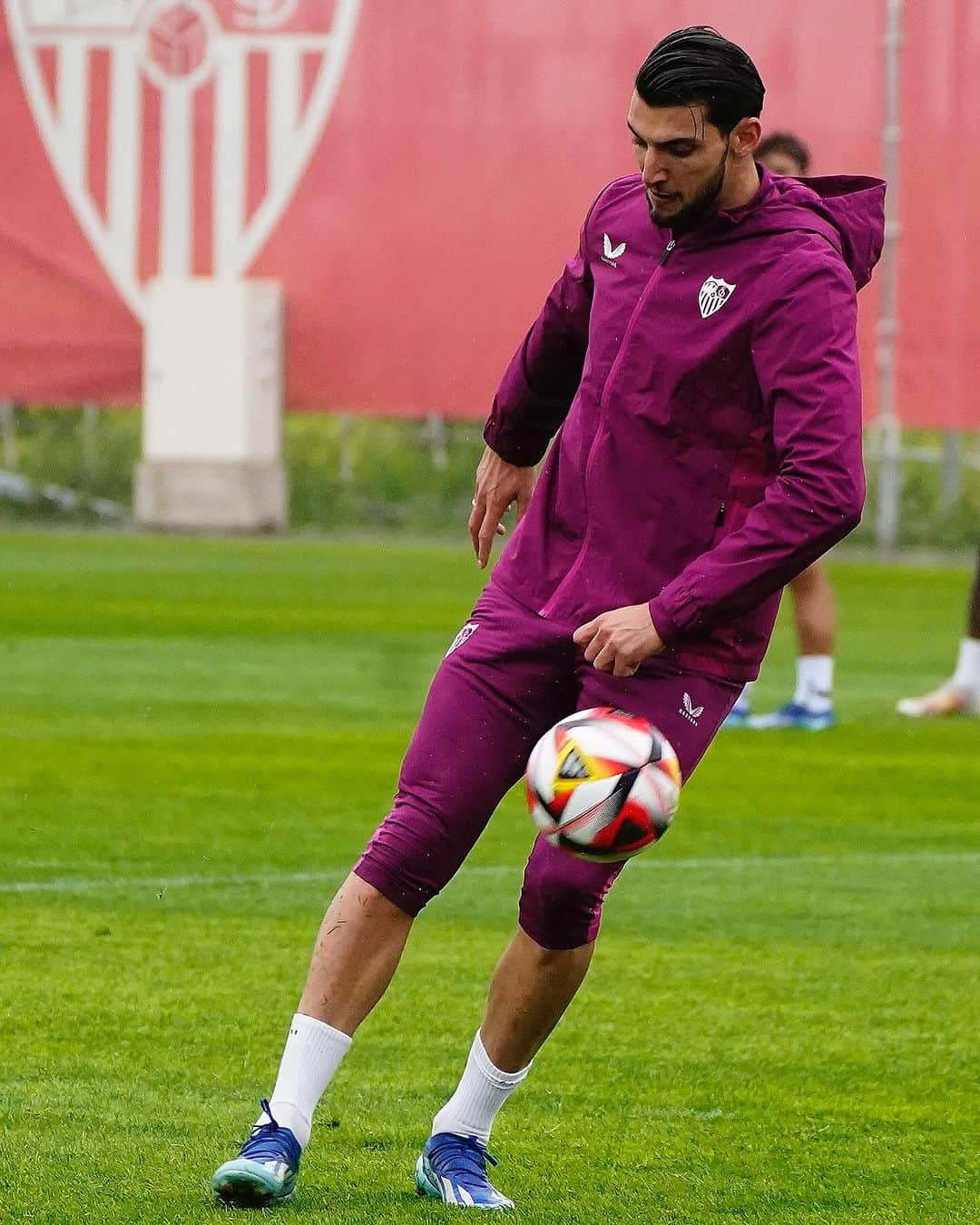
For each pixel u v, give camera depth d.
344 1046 12.38
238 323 80.00
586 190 77.44
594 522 12.66
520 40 77.31
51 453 94.19
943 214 74.00
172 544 77.50
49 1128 13.59
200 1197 12.20
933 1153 13.63
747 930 20.58
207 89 79.00
